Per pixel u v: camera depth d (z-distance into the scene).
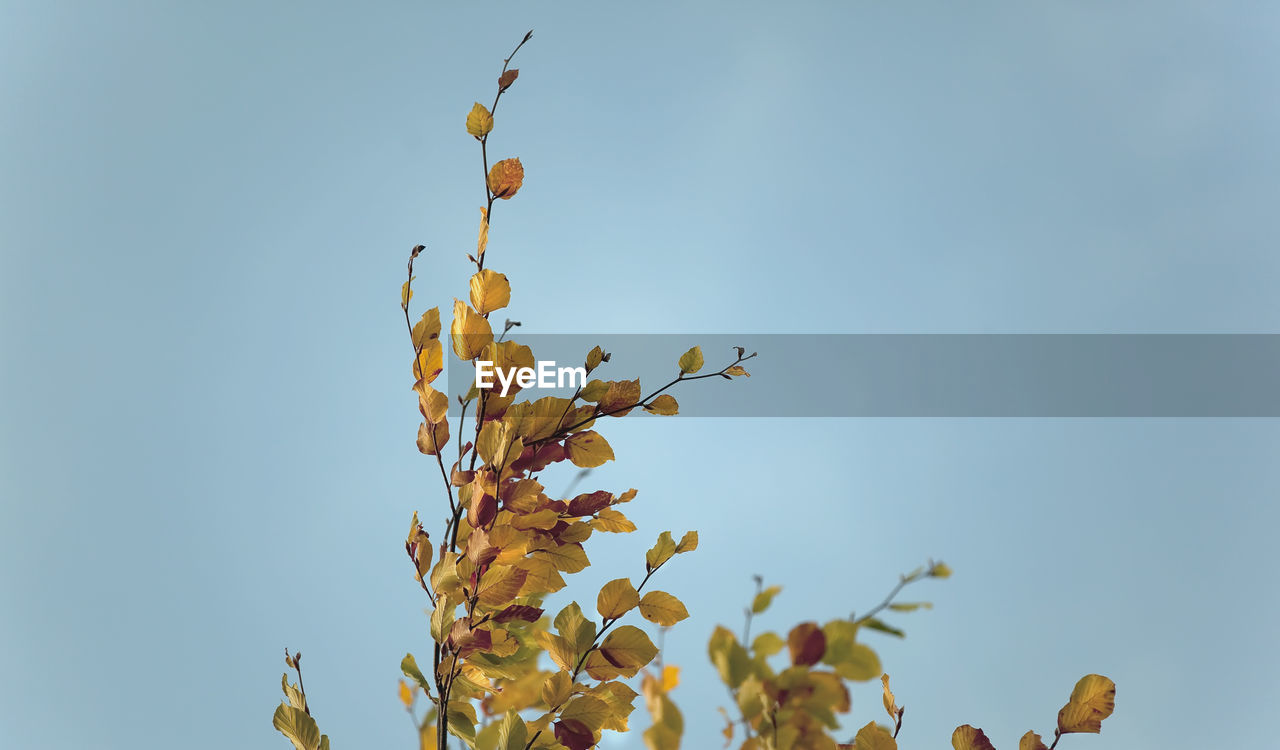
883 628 3.19
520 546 3.53
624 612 3.60
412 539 3.65
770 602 3.21
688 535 3.63
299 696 3.62
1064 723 3.52
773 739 3.19
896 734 3.55
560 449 3.61
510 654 3.55
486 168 3.61
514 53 3.64
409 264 3.66
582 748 3.56
